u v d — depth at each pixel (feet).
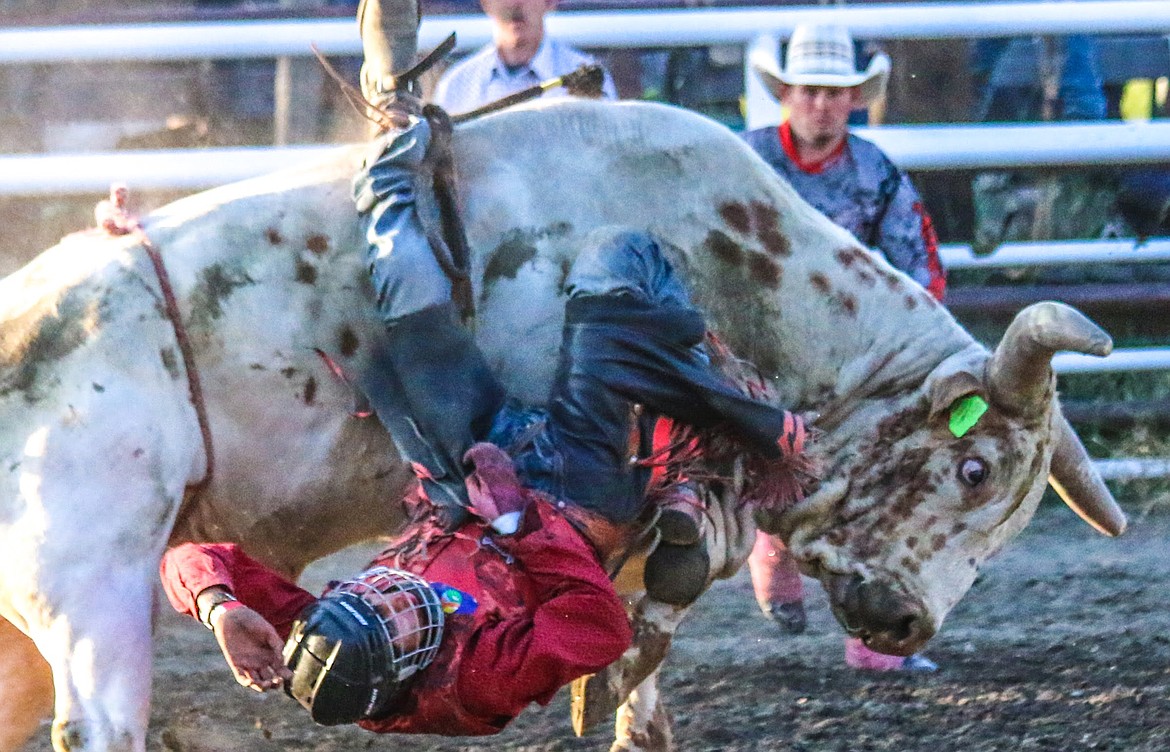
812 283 44.96
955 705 55.21
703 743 51.85
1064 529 80.12
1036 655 60.70
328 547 42.70
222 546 37.73
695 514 41.96
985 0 86.48
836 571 45.09
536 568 37.42
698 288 44.24
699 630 65.16
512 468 37.88
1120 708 54.54
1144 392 89.92
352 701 35.22
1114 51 93.09
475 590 37.35
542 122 43.68
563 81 45.19
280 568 42.34
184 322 39.37
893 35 79.82
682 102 87.40
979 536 45.34
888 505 45.03
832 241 45.39
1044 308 42.34
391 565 37.99
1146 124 81.87
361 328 40.86
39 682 42.11
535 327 42.24
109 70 88.53
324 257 40.83
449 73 63.77
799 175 59.26
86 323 38.27
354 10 85.92
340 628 35.14
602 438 39.40
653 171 43.93
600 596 37.11
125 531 37.32
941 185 88.99
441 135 41.83
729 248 44.37
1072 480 47.60
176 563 37.09
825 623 66.13
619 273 40.50
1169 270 91.76
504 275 42.29
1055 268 92.02
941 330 45.70
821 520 45.19
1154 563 73.67
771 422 41.37
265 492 40.75
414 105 41.98
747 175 44.70
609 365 39.68
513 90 62.59
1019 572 72.43
